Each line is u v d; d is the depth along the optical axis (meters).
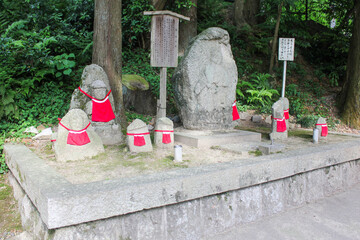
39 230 3.18
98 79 5.35
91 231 2.94
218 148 5.29
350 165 5.87
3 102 5.98
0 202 4.31
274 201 4.45
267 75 10.26
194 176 3.48
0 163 5.06
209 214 3.75
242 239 3.63
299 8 14.91
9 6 8.60
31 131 5.86
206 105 6.34
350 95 9.36
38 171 3.61
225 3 14.55
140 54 10.42
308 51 13.50
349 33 13.27
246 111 9.34
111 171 3.82
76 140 4.34
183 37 10.50
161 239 3.38
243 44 12.57
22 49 7.04
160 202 3.25
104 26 6.41
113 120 5.53
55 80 7.64
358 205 4.81
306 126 8.59
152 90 8.58
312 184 5.04
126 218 3.15
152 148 5.04
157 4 9.41
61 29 9.04
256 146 5.42
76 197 2.76
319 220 4.19
